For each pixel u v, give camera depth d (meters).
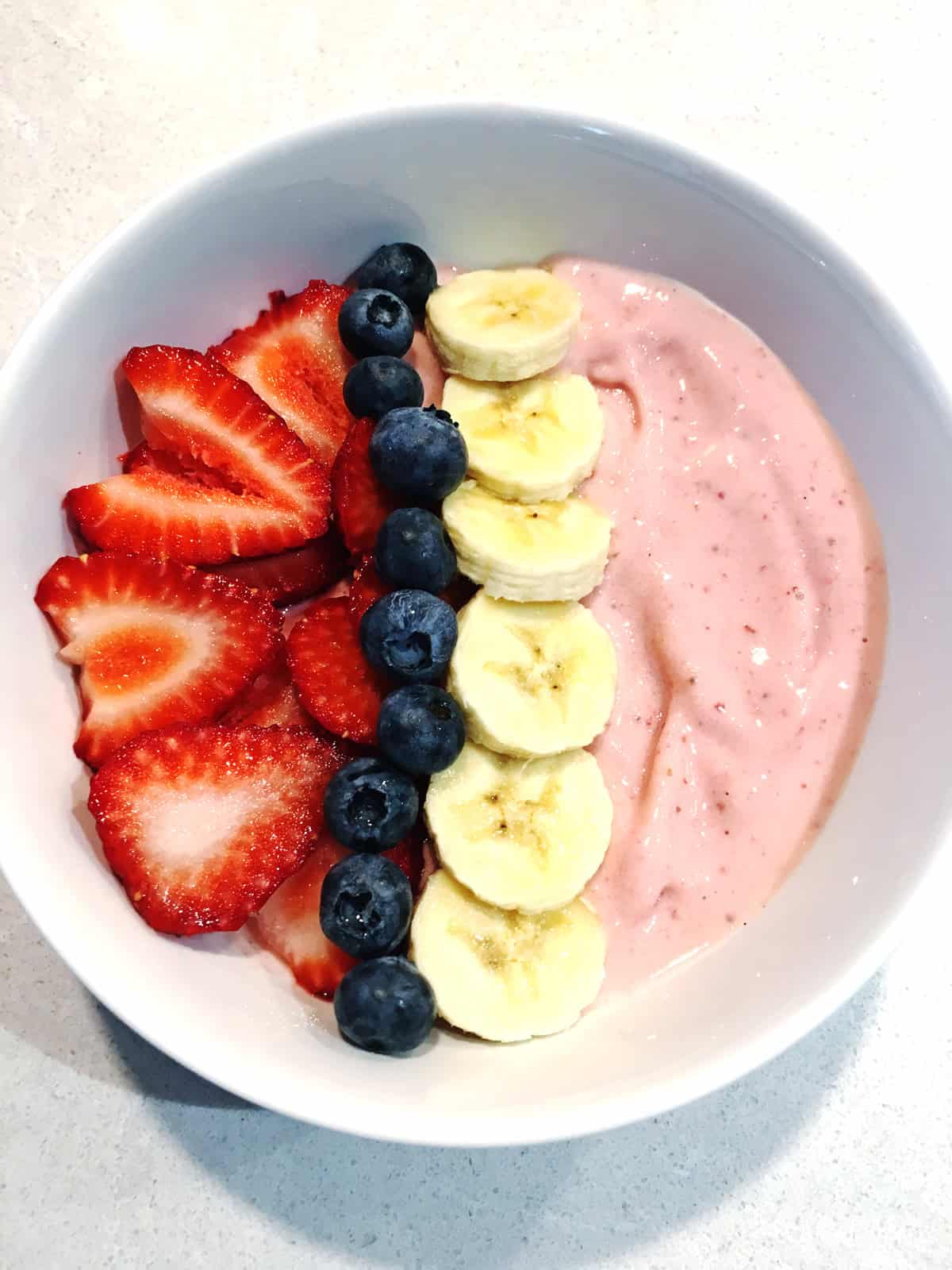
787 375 0.22
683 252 0.21
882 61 0.26
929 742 0.19
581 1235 0.20
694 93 0.26
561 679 0.20
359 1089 0.16
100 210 0.24
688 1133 0.20
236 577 0.20
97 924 0.16
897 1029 0.21
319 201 0.20
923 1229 0.20
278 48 0.25
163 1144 0.20
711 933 0.20
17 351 0.18
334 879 0.18
